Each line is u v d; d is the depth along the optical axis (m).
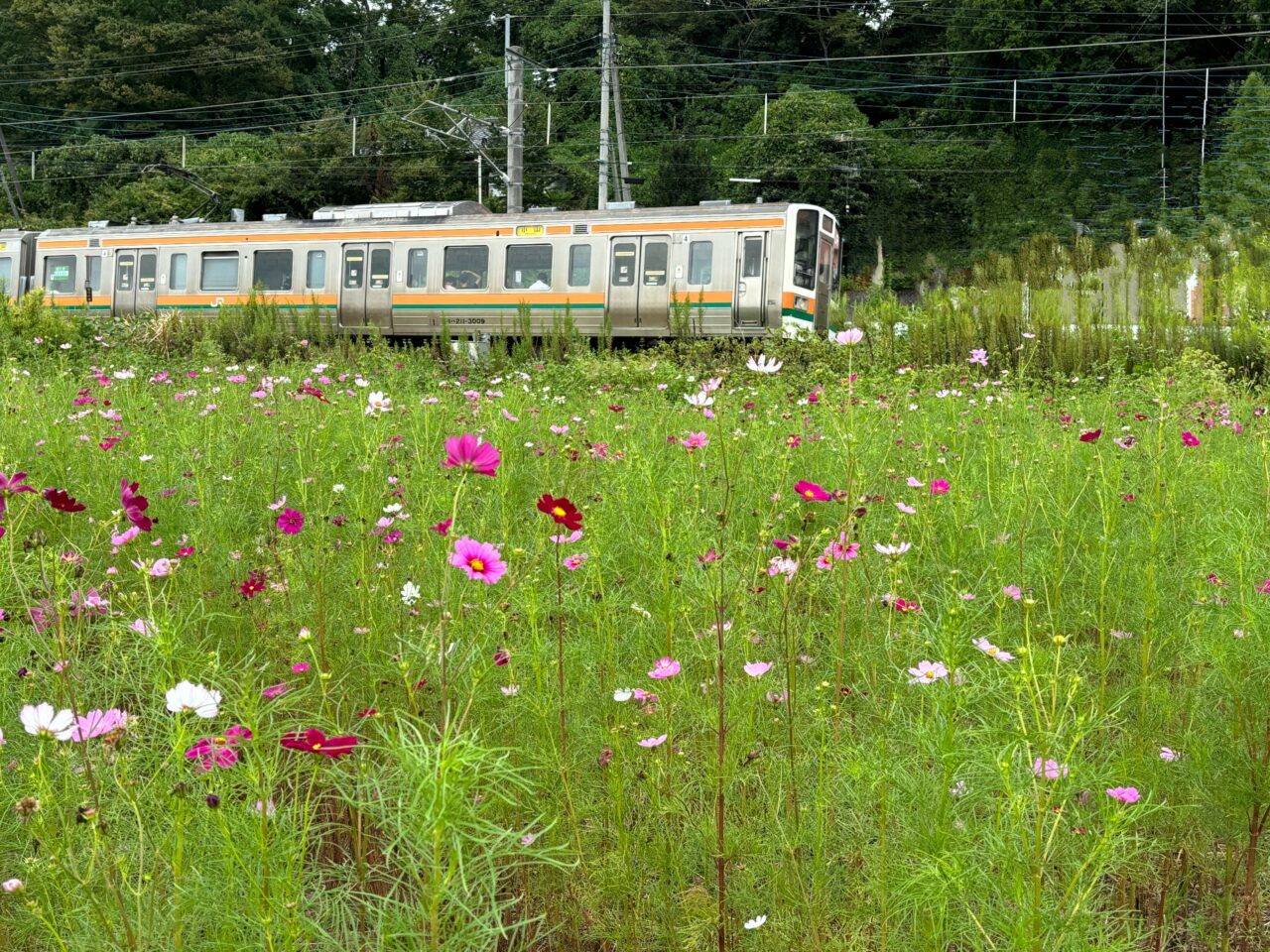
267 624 3.60
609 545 3.97
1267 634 2.79
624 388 12.59
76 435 6.31
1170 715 3.20
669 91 66.81
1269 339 13.55
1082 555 4.32
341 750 1.94
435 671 2.86
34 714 1.91
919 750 2.60
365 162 55.88
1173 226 44.25
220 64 64.00
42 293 16.56
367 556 4.21
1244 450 5.63
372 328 16.78
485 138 30.88
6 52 63.97
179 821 1.87
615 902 2.72
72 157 58.84
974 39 62.28
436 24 78.56
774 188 56.22
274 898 1.86
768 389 8.91
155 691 2.19
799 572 3.60
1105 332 14.57
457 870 1.71
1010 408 7.96
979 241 54.75
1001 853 2.07
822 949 2.44
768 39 69.00
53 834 1.99
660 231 20.89
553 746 2.68
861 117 58.91
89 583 3.73
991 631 3.63
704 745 2.95
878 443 5.97
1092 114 60.84
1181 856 2.86
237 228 24.25
